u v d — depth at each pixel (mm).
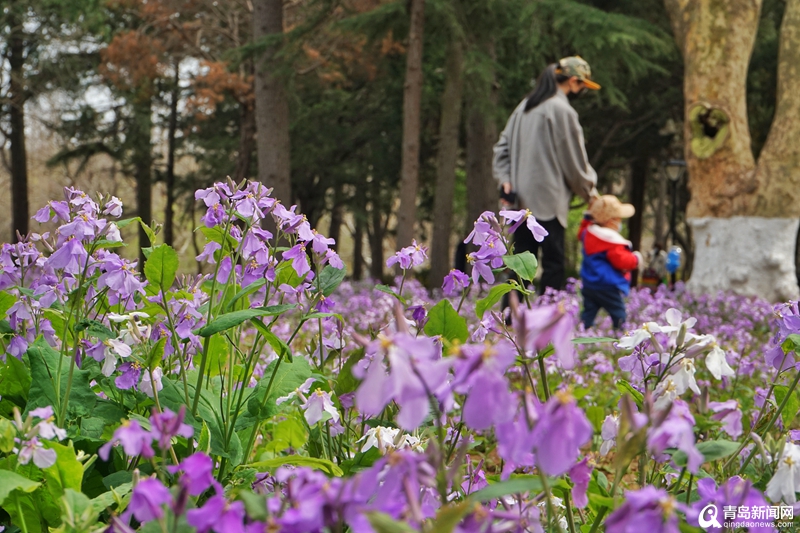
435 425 2049
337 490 934
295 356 2154
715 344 1602
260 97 14266
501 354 937
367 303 8562
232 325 1834
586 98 21625
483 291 9008
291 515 922
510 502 1445
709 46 11617
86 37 24172
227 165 25141
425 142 24703
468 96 15375
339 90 23766
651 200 35344
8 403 2115
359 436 2281
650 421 1080
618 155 24344
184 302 2014
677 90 21453
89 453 1954
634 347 1742
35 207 39562
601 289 7055
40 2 22547
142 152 26016
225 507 1018
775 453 1378
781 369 1986
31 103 25406
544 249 7281
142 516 1060
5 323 2271
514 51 16500
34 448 1438
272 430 2924
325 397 1891
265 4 14414
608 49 14305
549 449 917
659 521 908
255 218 2125
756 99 21016
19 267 2414
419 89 13945
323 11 14320
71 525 1345
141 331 1966
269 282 2148
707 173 11727
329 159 25375
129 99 24938
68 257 1962
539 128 7125
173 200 27609
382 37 14703
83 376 2031
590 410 2939
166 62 20953
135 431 1126
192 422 1896
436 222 15922
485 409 916
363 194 26844
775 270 11273
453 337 2021
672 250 18141
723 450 1278
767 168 11305
